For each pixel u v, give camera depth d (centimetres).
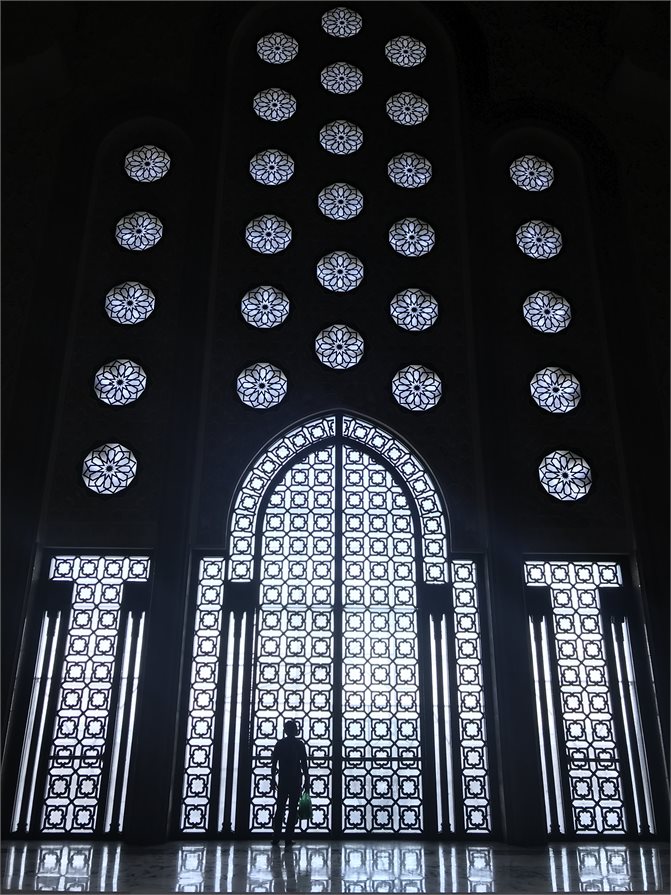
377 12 1017
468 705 697
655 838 658
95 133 902
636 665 711
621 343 819
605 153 918
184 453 752
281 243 879
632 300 835
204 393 799
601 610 731
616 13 971
